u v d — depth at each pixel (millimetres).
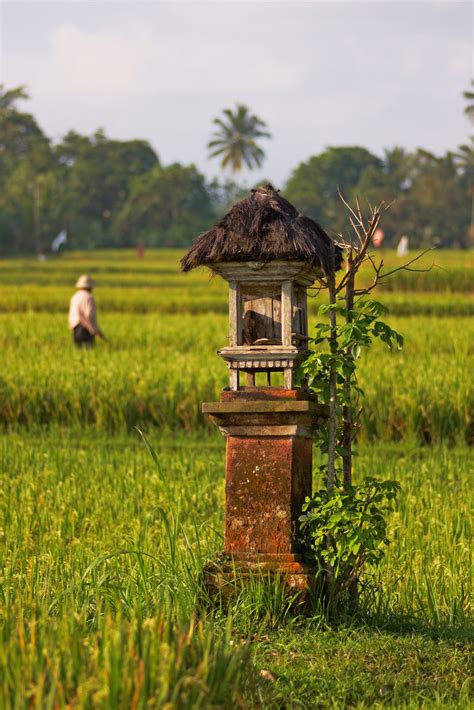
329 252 10023
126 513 13914
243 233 9727
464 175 193000
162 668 6438
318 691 8047
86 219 195750
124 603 9469
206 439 22531
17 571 10859
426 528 12875
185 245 188625
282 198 10148
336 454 10430
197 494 14883
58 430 23578
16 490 15461
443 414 21953
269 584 9539
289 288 9875
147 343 33344
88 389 24078
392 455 20484
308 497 10055
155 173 192375
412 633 9359
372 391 22422
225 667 7000
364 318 9703
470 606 10234
